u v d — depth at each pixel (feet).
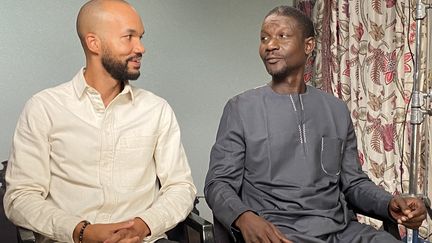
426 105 6.13
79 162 5.91
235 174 6.36
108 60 5.96
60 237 5.43
